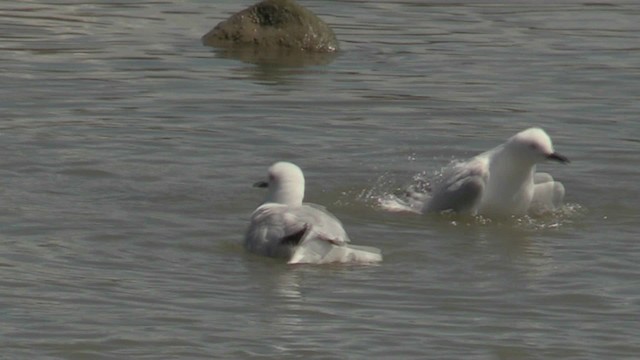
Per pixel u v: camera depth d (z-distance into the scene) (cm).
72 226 1642
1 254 1530
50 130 2114
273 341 1305
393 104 2384
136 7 3297
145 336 1308
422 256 1591
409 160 2016
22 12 3170
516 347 1311
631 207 1816
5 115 2212
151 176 1870
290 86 2523
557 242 1662
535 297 1453
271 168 1616
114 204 1739
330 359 1266
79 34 2958
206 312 1375
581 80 2606
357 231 1683
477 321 1377
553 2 3481
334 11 3306
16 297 1399
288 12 2917
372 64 2748
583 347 1316
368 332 1335
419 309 1407
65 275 1473
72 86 2459
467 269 1545
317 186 1864
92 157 1953
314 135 2148
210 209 1736
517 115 2319
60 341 1291
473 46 2931
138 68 2647
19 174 1853
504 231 1708
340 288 1460
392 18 3234
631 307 1427
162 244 1595
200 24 3123
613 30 3136
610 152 2073
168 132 2134
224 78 2586
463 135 2175
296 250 1530
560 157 1744
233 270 1507
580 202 1836
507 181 1759
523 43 2970
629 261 1582
